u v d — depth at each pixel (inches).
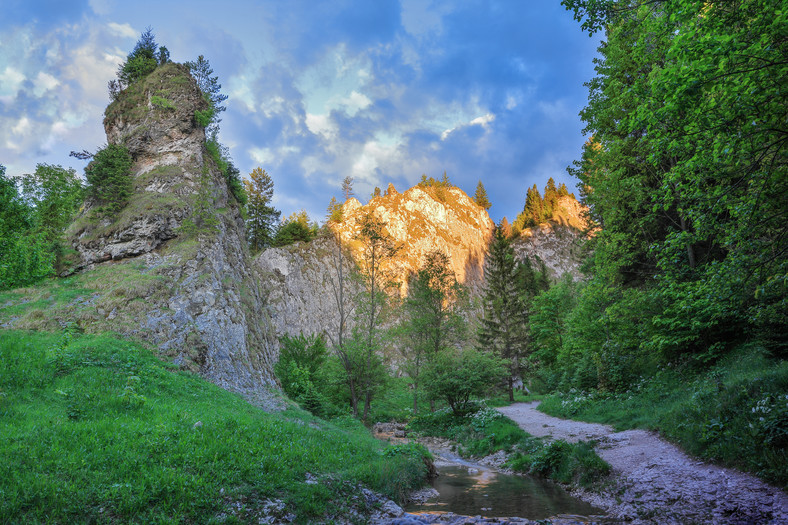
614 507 381.4
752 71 284.4
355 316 1330.0
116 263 1016.9
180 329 871.7
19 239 876.0
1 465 286.4
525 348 2005.4
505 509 402.3
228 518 283.4
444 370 1172.5
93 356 652.1
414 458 550.6
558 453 561.6
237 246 1294.3
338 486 385.4
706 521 299.6
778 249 343.6
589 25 400.2
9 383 486.0
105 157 1142.3
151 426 435.5
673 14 332.2
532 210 5344.5
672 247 403.2
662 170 749.9
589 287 962.1
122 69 1466.5
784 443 346.6
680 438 483.5
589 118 929.5
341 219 3909.9
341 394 1272.1
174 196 1144.8
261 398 880.3
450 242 4190.5
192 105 1342.3
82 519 250.4
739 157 330.0
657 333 795.4
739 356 627.8
